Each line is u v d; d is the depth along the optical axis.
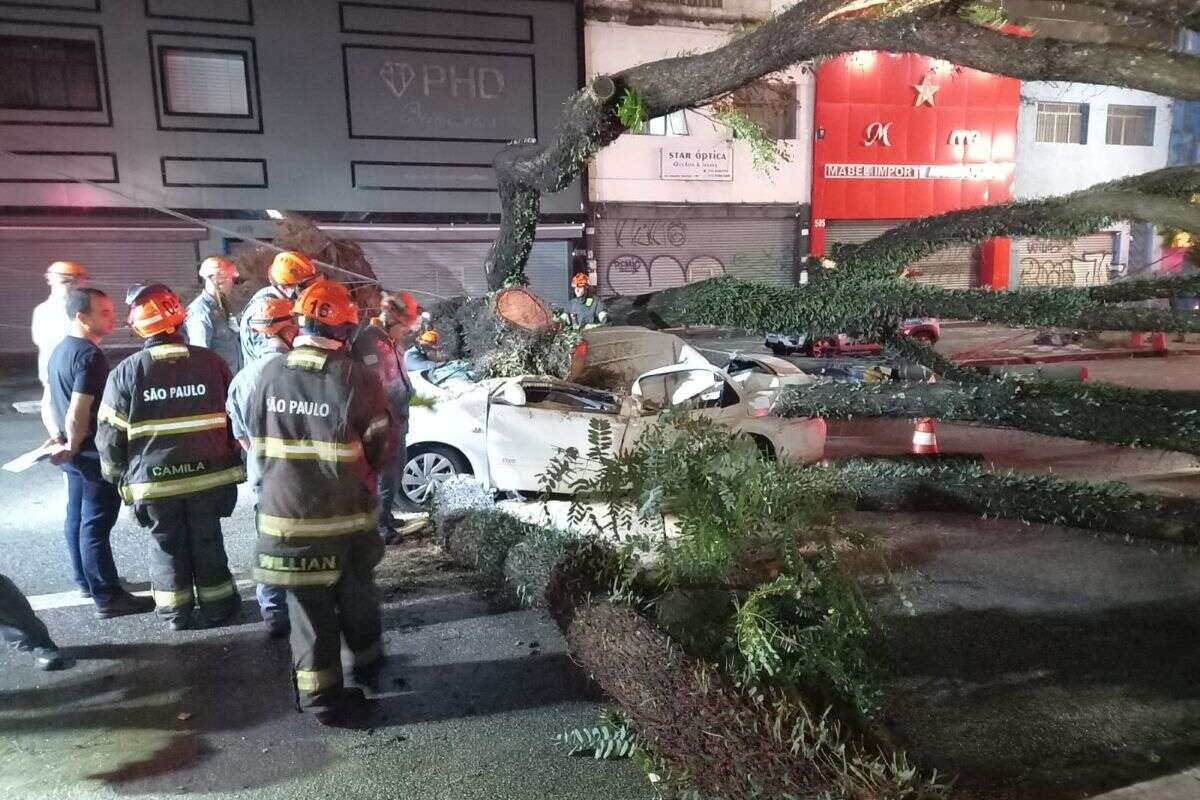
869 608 2.96
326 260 4.38
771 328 3.88
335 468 2.71
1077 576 4.18
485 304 5.54
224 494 3.54
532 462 5.36
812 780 2.06
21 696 3.05
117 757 2.67
